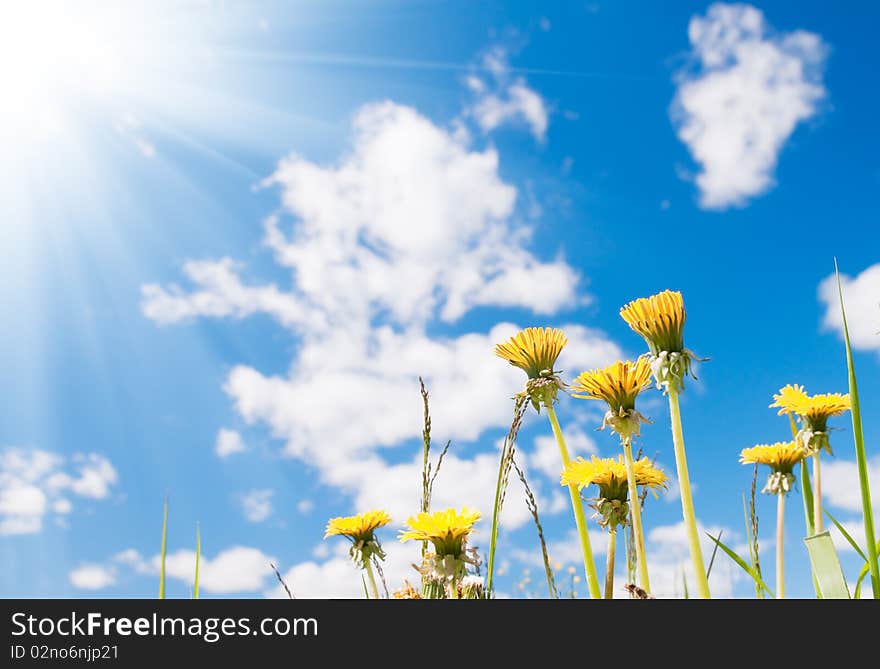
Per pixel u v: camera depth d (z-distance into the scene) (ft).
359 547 1.40
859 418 0.98
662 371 1.16
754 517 1.39
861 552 1.07
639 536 1.19
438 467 1.34
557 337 1.46
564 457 1.41
